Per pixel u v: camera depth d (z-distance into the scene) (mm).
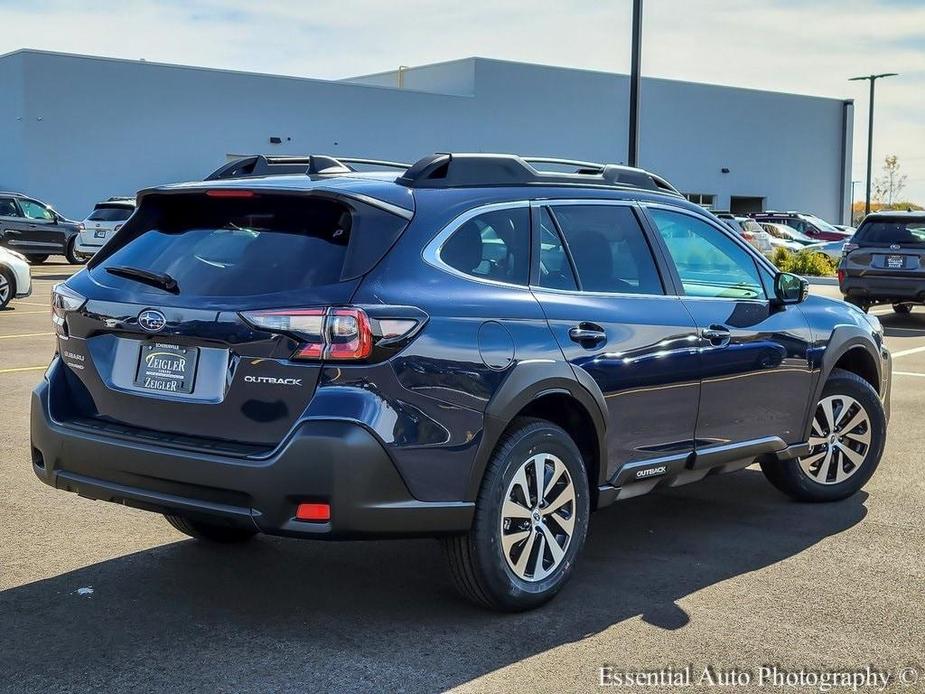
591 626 4355
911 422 8852
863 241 17141
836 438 6293
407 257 4152
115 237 4688
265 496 3906
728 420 5438
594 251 4926
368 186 4277
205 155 39906
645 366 4887
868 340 6328
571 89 49188
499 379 4234
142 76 38188
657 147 52156
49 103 36375
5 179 37500
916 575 5027
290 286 4031
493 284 4414
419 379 4008
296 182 4336
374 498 3916
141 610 4500
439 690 3762
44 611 4473
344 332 3889
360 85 43406
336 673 3893
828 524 5891
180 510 4152
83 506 6051
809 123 58094
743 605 4613
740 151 55438
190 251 4387
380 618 4426
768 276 5906
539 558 4484
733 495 6535
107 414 4430
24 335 13828
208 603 4586
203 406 4109
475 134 46750
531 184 4812
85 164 37312
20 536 5480
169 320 4180
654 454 5043
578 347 4590
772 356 5641
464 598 4512
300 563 5129
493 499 4258
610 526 5848
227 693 3727
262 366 3980
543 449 4449
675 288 5238
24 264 17438
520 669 3936
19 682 3799
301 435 3871
